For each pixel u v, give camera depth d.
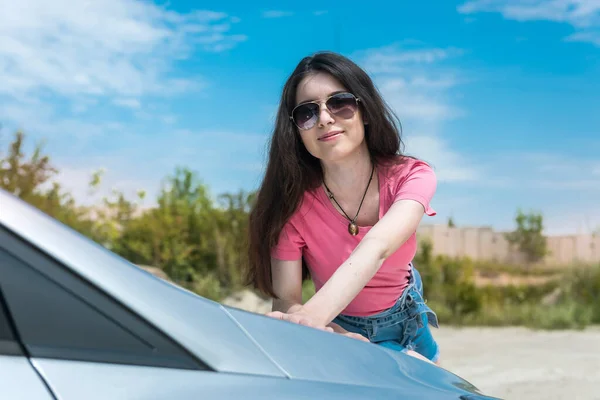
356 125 2.38
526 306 10.98
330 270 2.55
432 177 2.42
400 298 2.55
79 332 1.13
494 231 16.16
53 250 1.15
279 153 2.48
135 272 1.25
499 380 5.57
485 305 11.11
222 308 1.37
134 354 1.16
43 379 1.08
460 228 16.11
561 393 4.96
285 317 1.79
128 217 10.26
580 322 10.00
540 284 13.12
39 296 1.13
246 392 1.17
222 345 1.25
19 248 1.13
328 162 2.46
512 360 6.68
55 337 1.12
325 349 1.44
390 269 2.46
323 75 2.39
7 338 1.10
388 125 2.46
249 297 9.28
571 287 11.78
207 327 1.26
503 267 15.05
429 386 1.47
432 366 1.68
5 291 1.11
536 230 15.89
